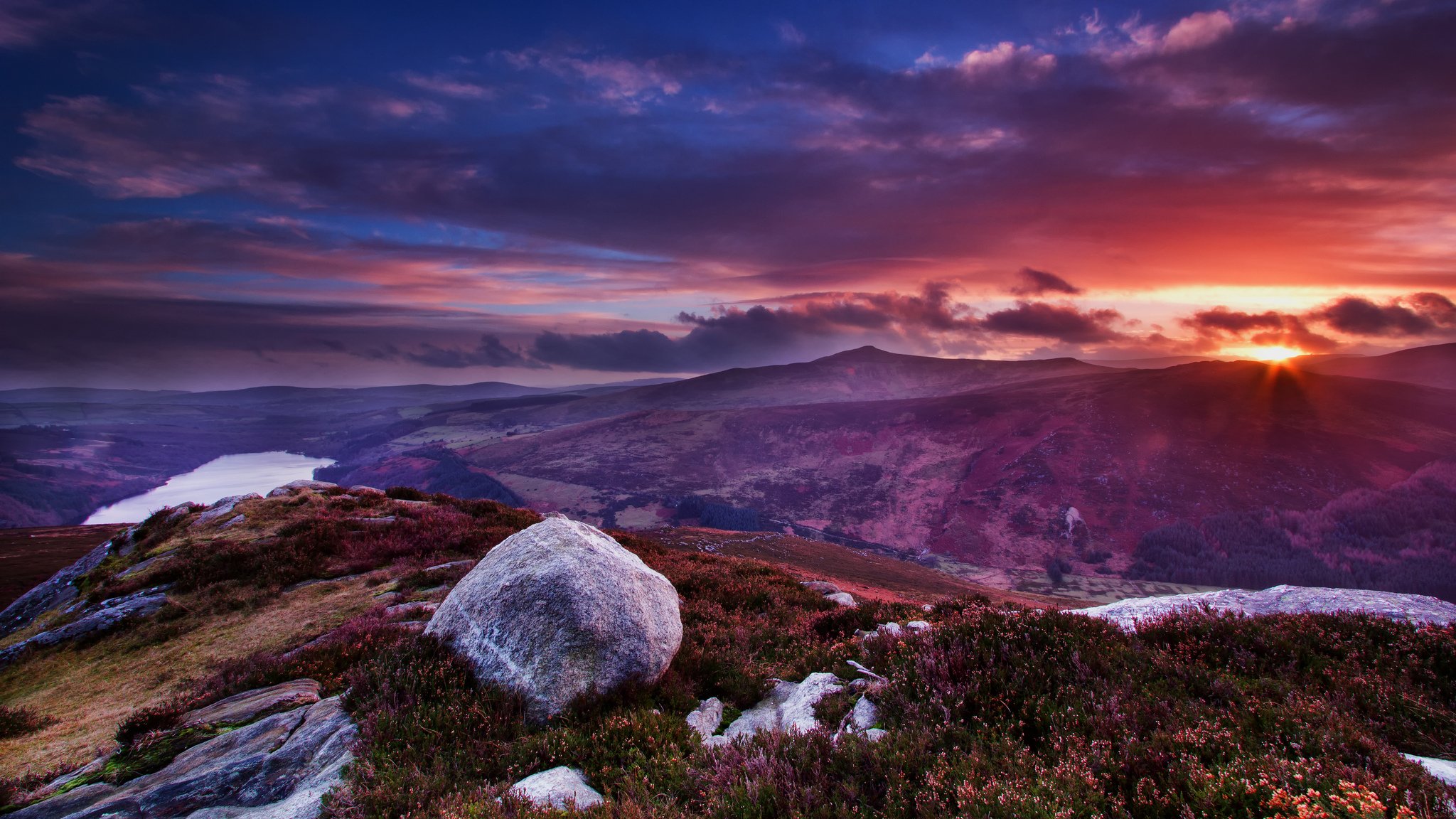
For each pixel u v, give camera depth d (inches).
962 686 309.0
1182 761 226.7
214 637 743.1
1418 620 390.3
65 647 782.5
